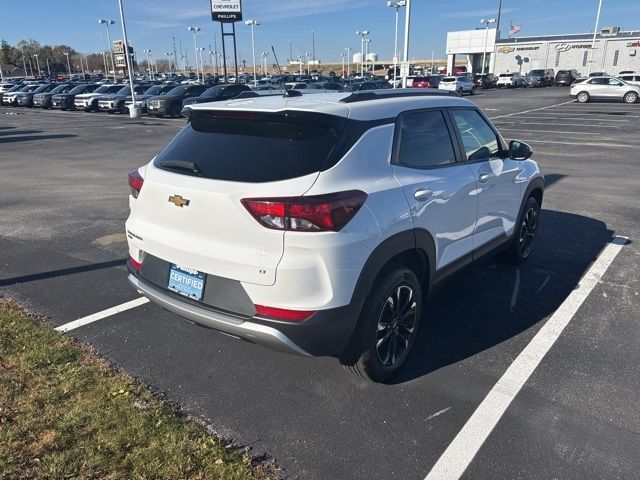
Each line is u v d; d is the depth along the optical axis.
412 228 3.07
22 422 2.75
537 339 3.77
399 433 2.79
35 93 37.72
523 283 4.77
